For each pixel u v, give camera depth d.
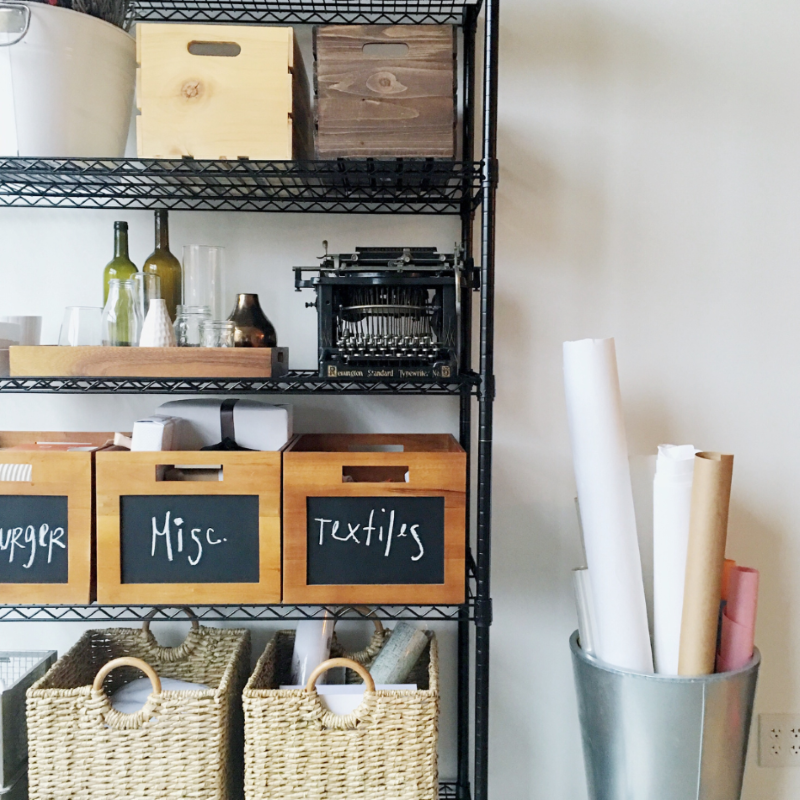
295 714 1.10
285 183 1.33
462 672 1.45
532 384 1.48
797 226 1.48
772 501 1.52
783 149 1.47
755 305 1.49
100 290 1.42
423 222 1.44
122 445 1.25
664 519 1.22
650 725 1.14
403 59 1.13
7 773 1.21
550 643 1.51
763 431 1.51
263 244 1.43
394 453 1.12
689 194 1.47
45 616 1.44
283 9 1.39
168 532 1.11
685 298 1.48
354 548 1.12
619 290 1.47
